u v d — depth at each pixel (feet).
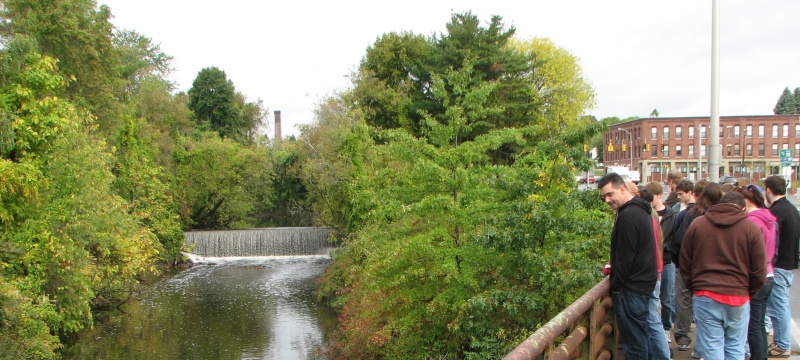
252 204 157.38
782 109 362.33
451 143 47.70
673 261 21.65
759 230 15.67
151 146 133.28
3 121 48.70
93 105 87.71
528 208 28.60
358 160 95.40
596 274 26.04
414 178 42.57
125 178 102.99
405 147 41.88
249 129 231.09
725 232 15.87
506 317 31.12
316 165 113.91
